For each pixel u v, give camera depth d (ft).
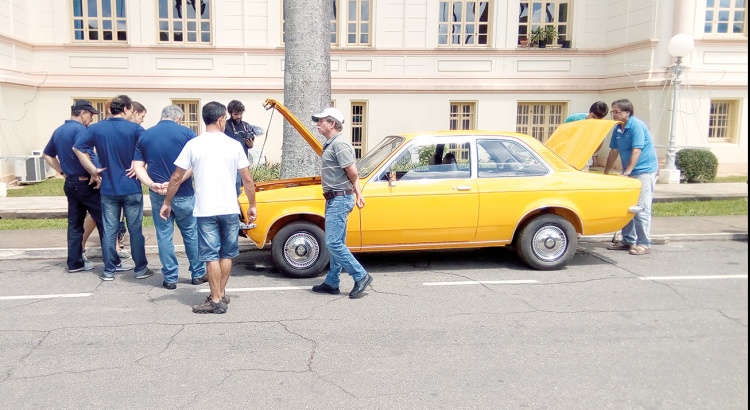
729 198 39.50
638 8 51.29
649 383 13.25
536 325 17.12
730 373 13.41
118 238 25.68
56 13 51.21
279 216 21.63
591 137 24.73
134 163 20.30
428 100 54.65
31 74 50.42
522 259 23.13
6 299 19.81
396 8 53.83
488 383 13.52
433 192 21.86
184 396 13.00
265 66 53.21
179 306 19.04
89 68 51.85
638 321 17.26
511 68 55.26
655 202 38.65
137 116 22.47
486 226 22.30
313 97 28.96
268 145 53.93
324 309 18.66
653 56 49.70
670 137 46.14
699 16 49.78
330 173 18.93
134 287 21.21
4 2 46.03
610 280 21.71
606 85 55.26
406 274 22.75
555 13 55.88
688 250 26.68
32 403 12.70
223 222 17.99
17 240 28.07
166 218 18.67
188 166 17.84
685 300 19.19
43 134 51.72
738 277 21.90
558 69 55.67
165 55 52.37
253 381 13.71
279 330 16.87
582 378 13.66
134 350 15.48
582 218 22.74
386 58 54.08
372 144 54.65
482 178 22.41
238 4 52.54
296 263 22.07
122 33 52.54
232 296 20.04
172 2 52.44
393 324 17.30
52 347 15.69
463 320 17.61
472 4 54.90
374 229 21.81
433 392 13.14
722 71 50.14
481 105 55.01
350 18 54.08
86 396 13.01
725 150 51.21
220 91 52.95
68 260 23.08
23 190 43.09
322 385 13.50
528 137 23.39
